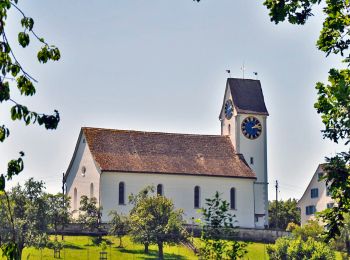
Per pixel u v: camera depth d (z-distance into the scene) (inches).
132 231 4227.4
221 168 5310.0
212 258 1656.0
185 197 5162.4
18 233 3619.6
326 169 1138.7
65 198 4439.0
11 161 866.1
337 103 1128.8
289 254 3848.4
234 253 1652.3
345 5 1138.7
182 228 4227.4
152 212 4271.7
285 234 4854.8
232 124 5526.6
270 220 6761.8
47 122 865.5
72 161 5329.7
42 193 3964.1
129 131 5369.1
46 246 3932.1
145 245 4303.6
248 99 5541.3
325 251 3698.3
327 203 5531.5
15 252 888.3
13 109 853.8
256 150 5482.3
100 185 4955.7
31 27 852.6
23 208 3892.7
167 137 5442.9
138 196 4835.1
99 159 5054.1
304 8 1099.3
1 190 859.4
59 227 4532.5
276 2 1098.7
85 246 4328.3
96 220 4618.6
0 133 849.5
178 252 4357.8
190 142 5462.6
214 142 5511.8
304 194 5748.0
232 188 5280.5
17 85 856.3
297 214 6717.5
